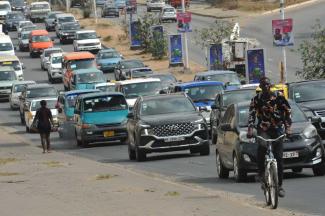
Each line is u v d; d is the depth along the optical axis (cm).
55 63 13825
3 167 5309
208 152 5603
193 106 5756
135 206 3130
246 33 16462
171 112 5694
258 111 3028
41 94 9725
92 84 10931
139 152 5494
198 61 14150
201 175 4481
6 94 12812
